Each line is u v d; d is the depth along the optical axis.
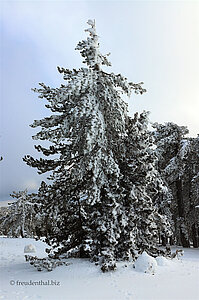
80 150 9.88
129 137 11.00
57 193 10.75
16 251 16.92
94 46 10.91
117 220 9.45
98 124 8.93
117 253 9.61
